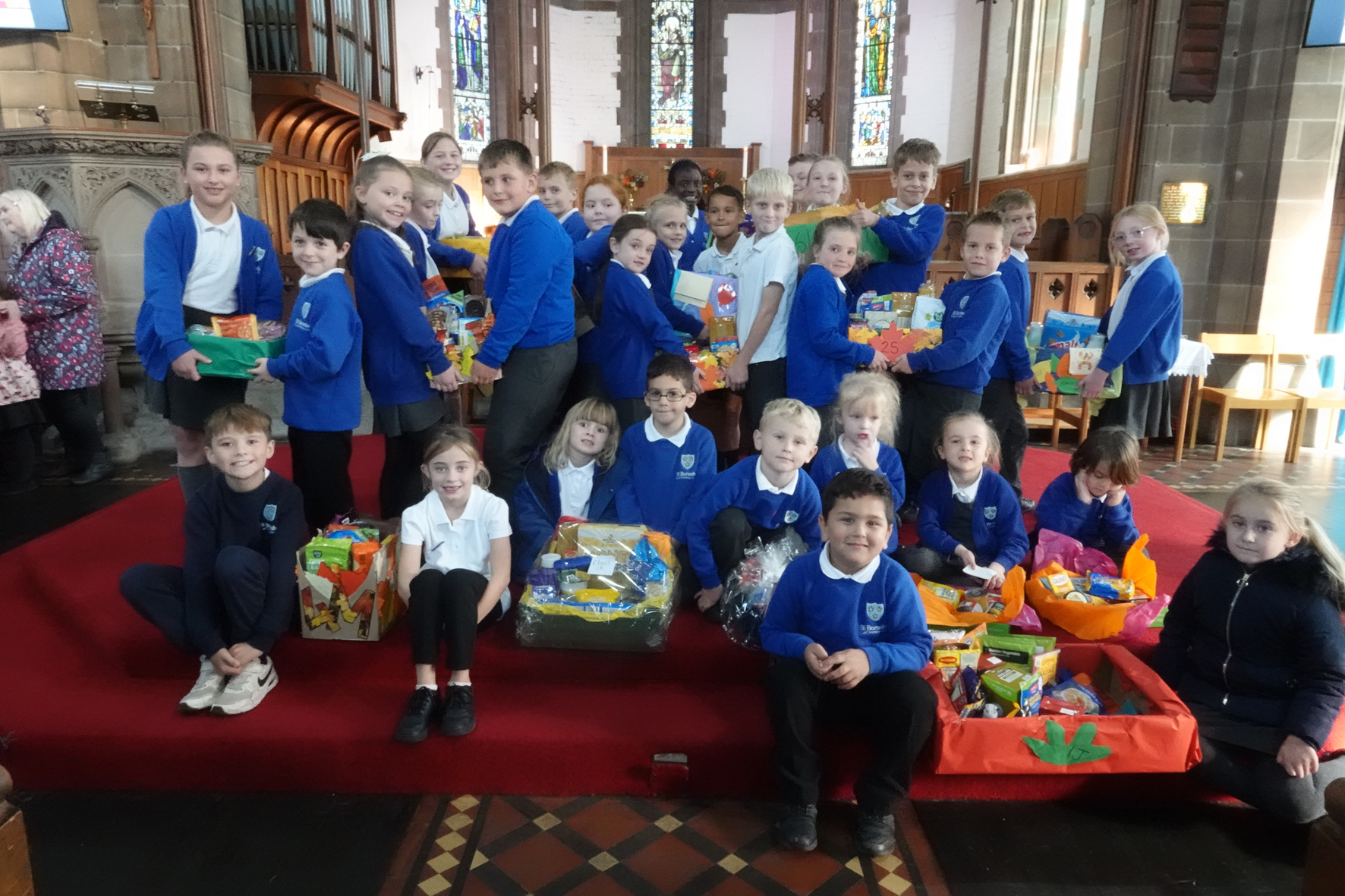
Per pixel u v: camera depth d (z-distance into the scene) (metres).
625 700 2.24
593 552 2.42
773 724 1.94
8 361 3.95
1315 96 5.25
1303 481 4.79
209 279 2.72
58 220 4.11
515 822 1.99
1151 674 2.12
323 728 2.09
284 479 2.35
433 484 2.28
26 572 3.01
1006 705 2.07
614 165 12.16
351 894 1.75
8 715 2.14
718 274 3.44
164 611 2.21
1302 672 1.99
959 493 2.68
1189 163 5.69
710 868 1.84
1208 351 5.14
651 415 2.90
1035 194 8.55
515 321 2.55
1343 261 5.62
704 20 12.40
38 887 1.76
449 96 10.84
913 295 3.06
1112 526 2.81
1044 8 8.85
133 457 4.87
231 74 5.80
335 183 8.58
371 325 2.65
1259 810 1.99
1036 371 3.57
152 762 2.07
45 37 5.02
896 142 11.48
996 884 1.80
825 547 2.05
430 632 2.09
